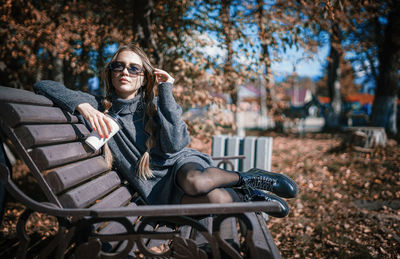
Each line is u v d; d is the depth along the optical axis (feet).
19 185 16.21
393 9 32.07
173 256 4.64
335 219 12.48
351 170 20.85
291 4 17.97
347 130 27.55
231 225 5.95
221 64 16.79
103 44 17.95
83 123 6.35
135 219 6.27
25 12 16.49
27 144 4.30
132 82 6.49
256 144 13.20
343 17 19.62
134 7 14.90
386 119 40.11
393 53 38.58
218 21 17.81
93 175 5.43
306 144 34.76
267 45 17.71
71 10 19.33
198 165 5.93
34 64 18.78
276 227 11.73
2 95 4.21
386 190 16.25
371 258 9.00
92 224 4.97
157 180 6.29
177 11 17.48
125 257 5.12
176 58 16.03
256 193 6.26
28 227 11.09
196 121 15.19
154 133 6.36
